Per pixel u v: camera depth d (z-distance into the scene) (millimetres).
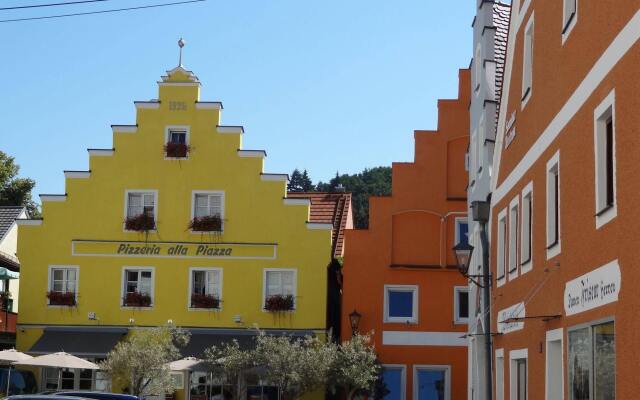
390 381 38625
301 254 39812
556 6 17984
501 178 24031
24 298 40344
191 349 38781
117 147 40969
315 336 39219
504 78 23734
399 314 39062
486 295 18531
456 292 38938
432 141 39656
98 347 39062
